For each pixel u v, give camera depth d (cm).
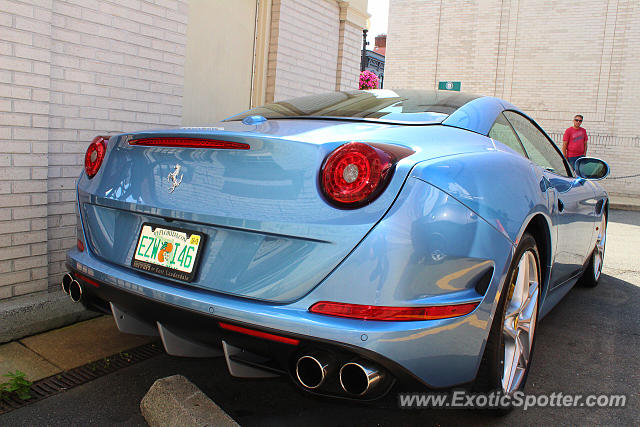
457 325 169
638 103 1332
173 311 179
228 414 207
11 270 290
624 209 1166
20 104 285
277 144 170
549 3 1399
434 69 1550
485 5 1470
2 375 234
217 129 196
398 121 219
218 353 197
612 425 220
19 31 281
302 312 161
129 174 204
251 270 171
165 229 191
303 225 162
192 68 446
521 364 232
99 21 333
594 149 1376
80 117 328
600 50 1355
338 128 199
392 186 160
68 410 212
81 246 225
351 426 208
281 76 524
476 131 231
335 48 596
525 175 221
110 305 209
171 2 379
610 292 430
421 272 161
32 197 296
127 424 204
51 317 289
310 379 168
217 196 177
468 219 173
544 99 1423
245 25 496
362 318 158
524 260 217
